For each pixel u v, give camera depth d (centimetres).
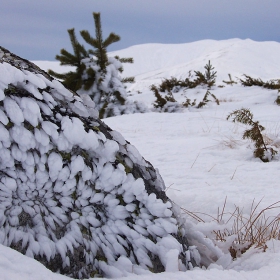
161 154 484
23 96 142
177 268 144
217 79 5731
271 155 454
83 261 140
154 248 154
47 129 141
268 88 1831
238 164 413
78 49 1220
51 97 152
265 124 751
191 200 264
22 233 131
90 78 1229
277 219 221
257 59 7438
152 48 10969
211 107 1344
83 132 150
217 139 599
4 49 164
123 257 145
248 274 145
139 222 159
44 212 140
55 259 133
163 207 162
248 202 259
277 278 143
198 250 187
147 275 125
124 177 157
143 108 1312
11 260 98
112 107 1236
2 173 131
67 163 145
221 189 303
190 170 388
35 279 95
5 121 132
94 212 153
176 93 2086
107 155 157
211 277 131
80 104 162
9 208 131
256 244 196
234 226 217
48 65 7919
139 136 689
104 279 120
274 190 303
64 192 144
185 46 11075
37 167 138
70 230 143
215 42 11431
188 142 565
